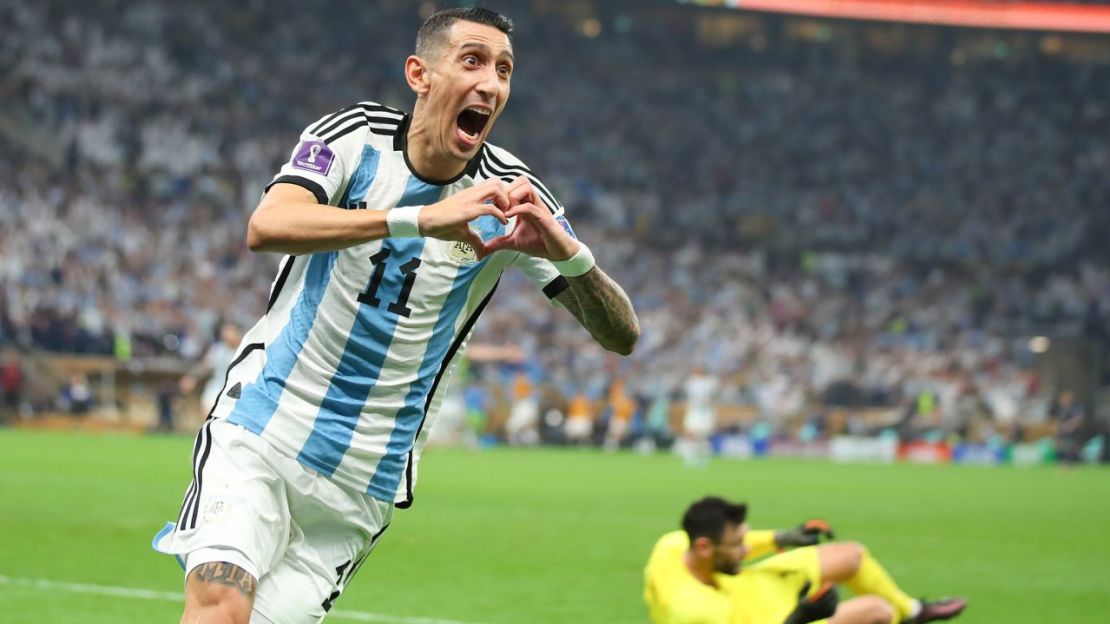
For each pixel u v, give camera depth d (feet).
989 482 94.43
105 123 152.05
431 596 33.09
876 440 138.92
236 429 15.52
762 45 206.90
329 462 15.62
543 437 134.92
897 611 25.31
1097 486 91.35
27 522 45.78
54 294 119.14
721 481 85.66
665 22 204.64
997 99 204.44
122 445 93.76
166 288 128.36
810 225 185.26
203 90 164.55
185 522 15.11
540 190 16.35
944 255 183.11
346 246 14.52
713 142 193.57
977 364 157.79
